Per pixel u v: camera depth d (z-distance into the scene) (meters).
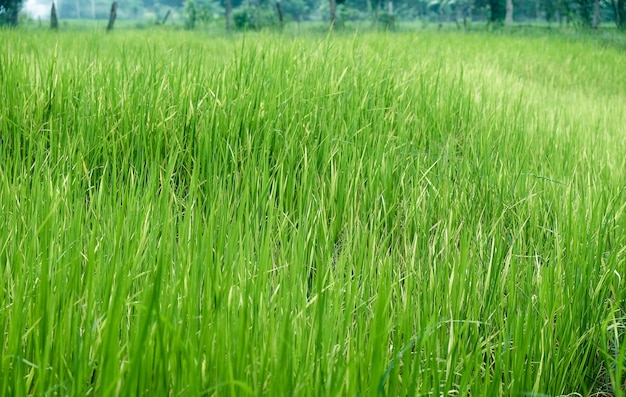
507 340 1.83
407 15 64.38
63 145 3.35
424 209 2.82
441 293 2.08
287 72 4.22
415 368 1.62
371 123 3.94
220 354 1.50
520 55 13.77
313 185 3.07
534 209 2.89
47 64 4.55
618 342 2.09
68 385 1.49
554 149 4.18
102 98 3.62
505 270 2.26
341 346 1.64
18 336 1.51
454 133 4.22
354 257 2.34
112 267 1.68
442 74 5.68
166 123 3.48
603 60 13.92
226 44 11.96
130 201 2.24
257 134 3.50
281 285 1.87
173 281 1.74
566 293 2.16
